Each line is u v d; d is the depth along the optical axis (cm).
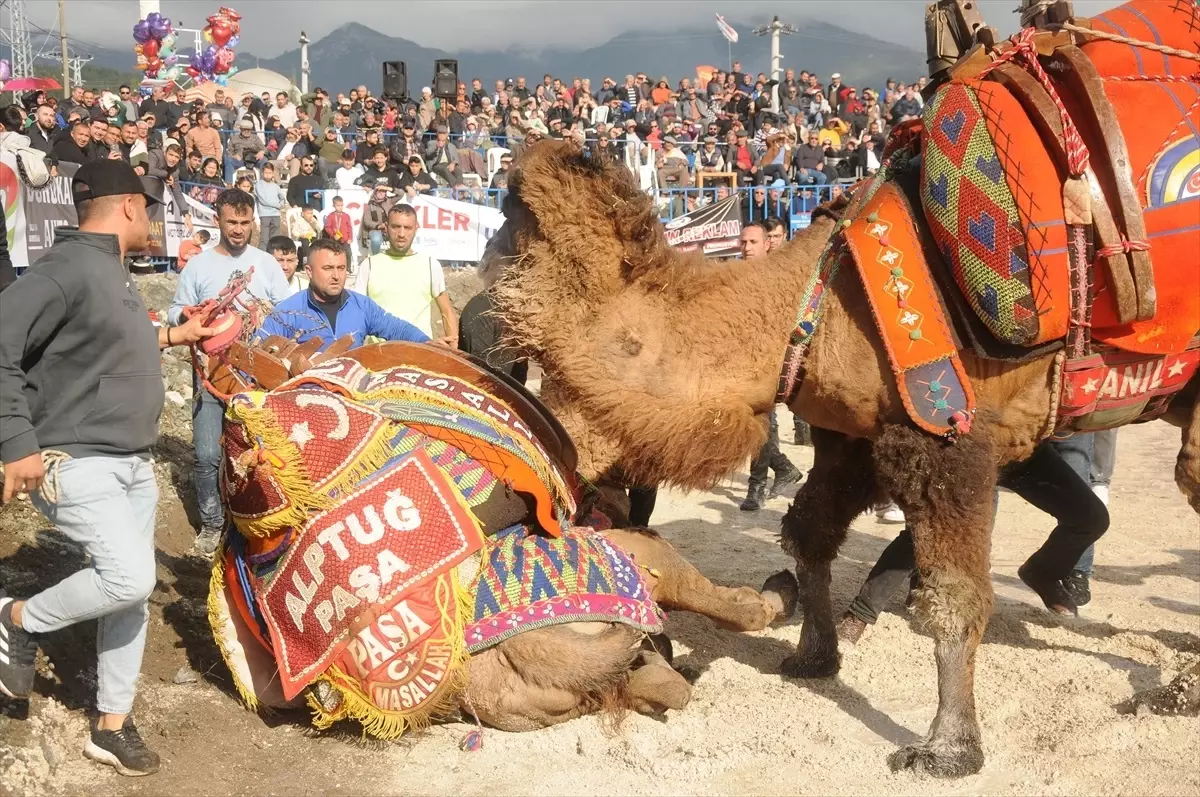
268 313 539
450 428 444
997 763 421
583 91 2458
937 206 405
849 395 425
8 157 921
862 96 2550
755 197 1870
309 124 1864
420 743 439
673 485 430
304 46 2903
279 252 765
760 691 489
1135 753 423
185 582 581
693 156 2153
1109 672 504
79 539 384
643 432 414
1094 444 706
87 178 388
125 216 394
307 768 419
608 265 405
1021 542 754
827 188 1920
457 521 430
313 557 424
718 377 421
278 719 457
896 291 409
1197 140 414
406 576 420
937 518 415
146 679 471
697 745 435
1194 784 399
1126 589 650
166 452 795
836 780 408
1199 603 621
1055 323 401
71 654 457
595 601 434
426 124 2092
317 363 502
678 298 420
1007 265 394
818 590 501
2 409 354
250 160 1792
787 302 428
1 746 389
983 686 493
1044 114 398
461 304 1562
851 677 506
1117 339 419
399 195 1571
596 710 450
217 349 439
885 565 542
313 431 429
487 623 427
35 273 372
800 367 429
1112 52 427
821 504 495
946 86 425
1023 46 416
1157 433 1177
